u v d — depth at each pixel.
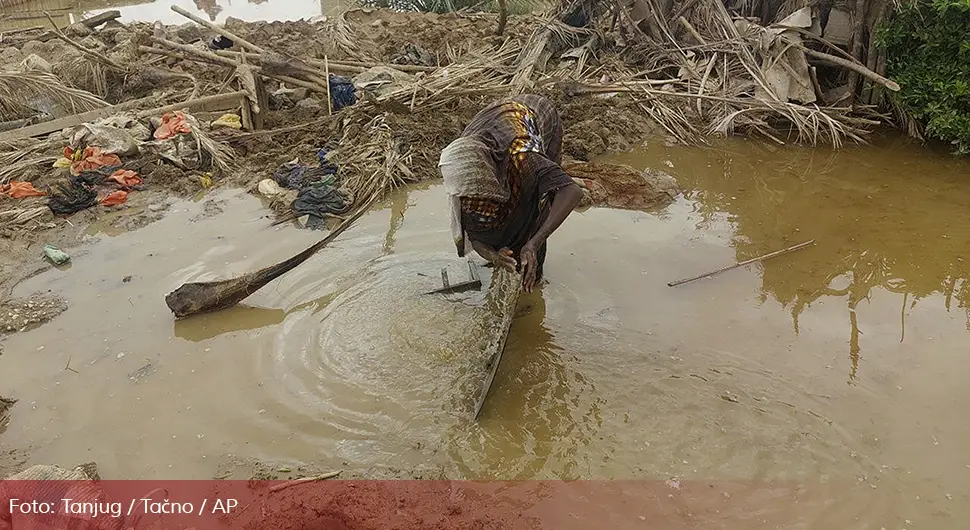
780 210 6.68
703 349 4.77
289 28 11.65
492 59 10.17
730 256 5.89
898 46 8.09
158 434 4.14
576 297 5.30
